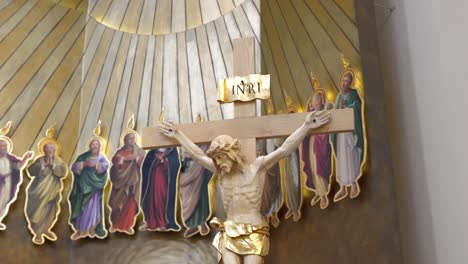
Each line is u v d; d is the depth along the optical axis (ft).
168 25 21.68
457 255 12.39
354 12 15.42
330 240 15.24
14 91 20.22
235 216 11.65
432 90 13.65
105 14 21.72
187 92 21.12
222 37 21.02
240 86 12.71
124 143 20.66
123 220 19.70
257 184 11.80
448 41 13.19
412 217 14.03
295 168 17.04
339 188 15.20
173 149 20.33
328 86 16.35
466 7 12.64
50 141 20.34
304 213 16.43
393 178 13.82
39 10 20.97
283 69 18.40
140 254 19.43
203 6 21.42
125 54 21.58
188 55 21.39
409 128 14.44
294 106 17.67
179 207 19.70
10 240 18.88
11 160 19.62
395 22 15.53
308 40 17.39
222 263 11.62
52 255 19.29
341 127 11.85
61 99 20.86
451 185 12.72
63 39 21.22
